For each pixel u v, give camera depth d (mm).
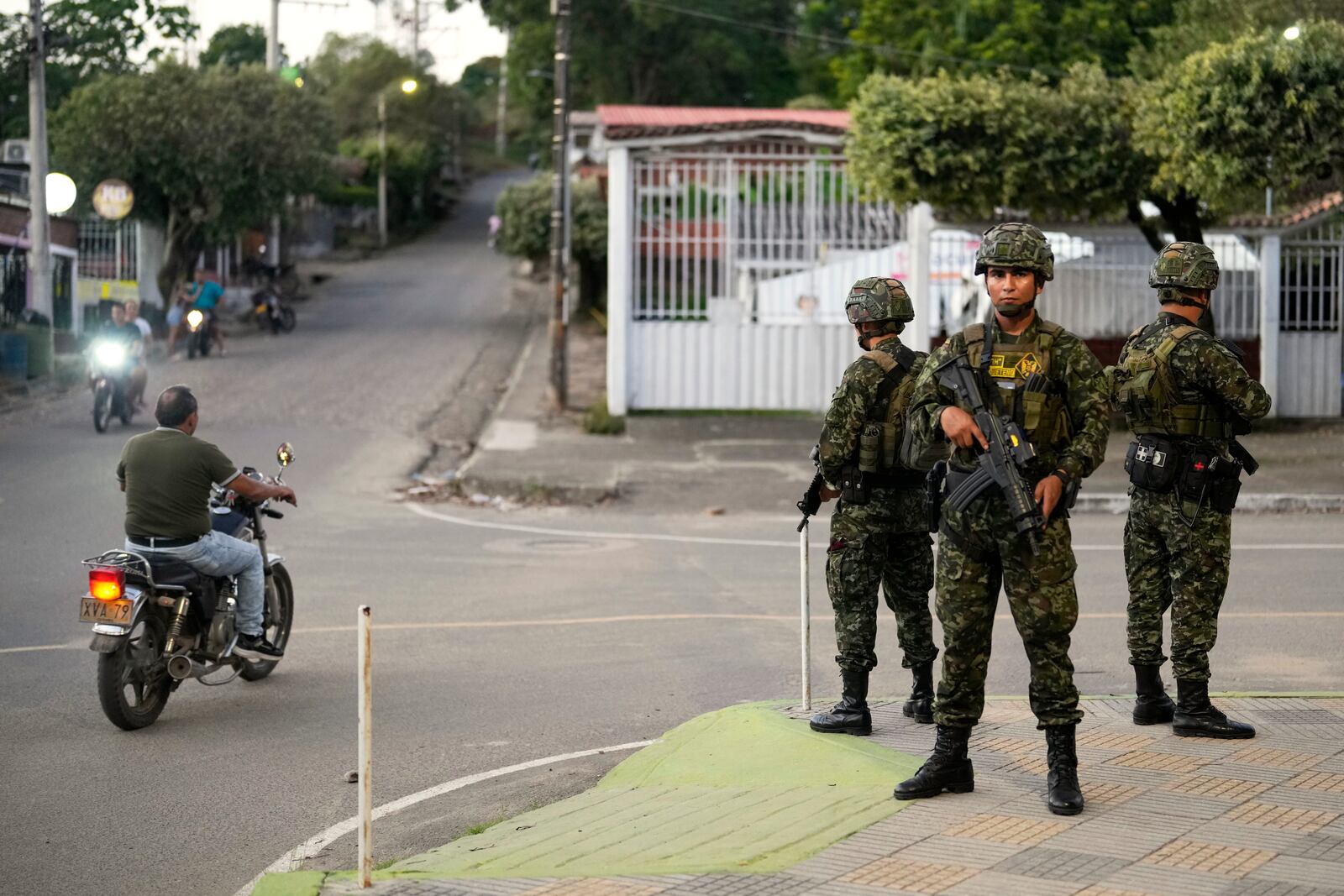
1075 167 32031
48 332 44188
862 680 10836
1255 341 38125
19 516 24344
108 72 68875
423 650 15469
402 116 149500
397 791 10836
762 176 37875
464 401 43094
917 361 10602
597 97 110438
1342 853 7883
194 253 65062
